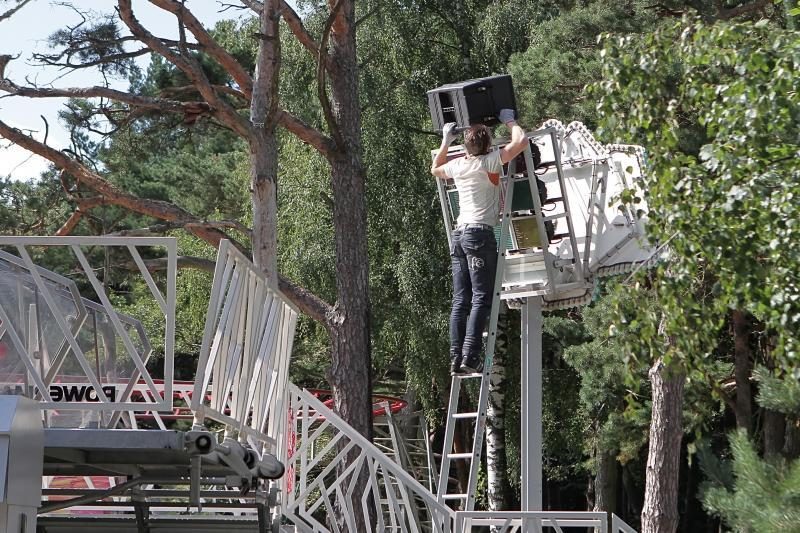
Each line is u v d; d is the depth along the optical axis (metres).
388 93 40.94
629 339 14.40
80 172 28.73
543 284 17.16
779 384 16.55
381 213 41.00
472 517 16.66
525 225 17.36
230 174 58.28
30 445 8.56
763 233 12.89
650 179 13.58
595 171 17.64
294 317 15.73
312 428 34.56
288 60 39.56
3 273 12.16
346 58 31.11
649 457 30.39
